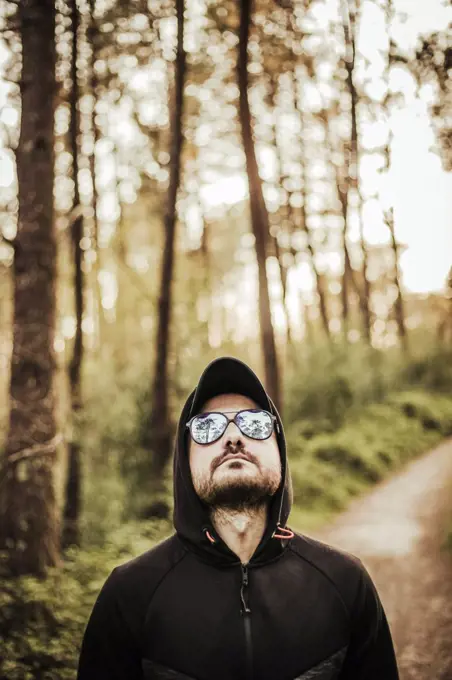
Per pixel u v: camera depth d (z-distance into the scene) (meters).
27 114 6.51
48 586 5.68
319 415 15.77
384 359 21.19
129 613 1.67
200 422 1.70
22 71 6.56
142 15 9.66
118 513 9.59
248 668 1.59
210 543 1.70
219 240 25.00
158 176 13.78
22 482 6.15
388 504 10.88
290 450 13.40
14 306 6.42
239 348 17.00
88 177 11.95
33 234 6.42
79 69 9.68
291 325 23.38
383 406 17.64
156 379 10.59
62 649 4.77
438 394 20.52
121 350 16.00
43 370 6.32
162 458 10.35
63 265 10.34
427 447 16.14
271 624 1.63
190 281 18.03
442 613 5.93
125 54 10.58
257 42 13.54
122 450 10.55
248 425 1.69
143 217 16.61
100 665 1.68
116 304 18.42
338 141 20.75
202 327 12.80
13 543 6.10
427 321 31.30
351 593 1.71
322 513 10.44
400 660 5.17
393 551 8.15
